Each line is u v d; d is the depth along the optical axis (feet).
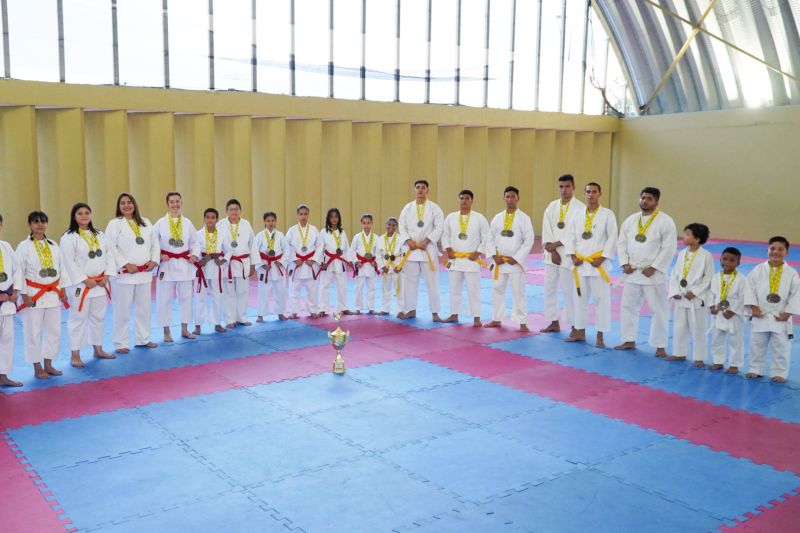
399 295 32.14
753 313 22.24
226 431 17.46
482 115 66.74
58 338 22.17
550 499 13.80
